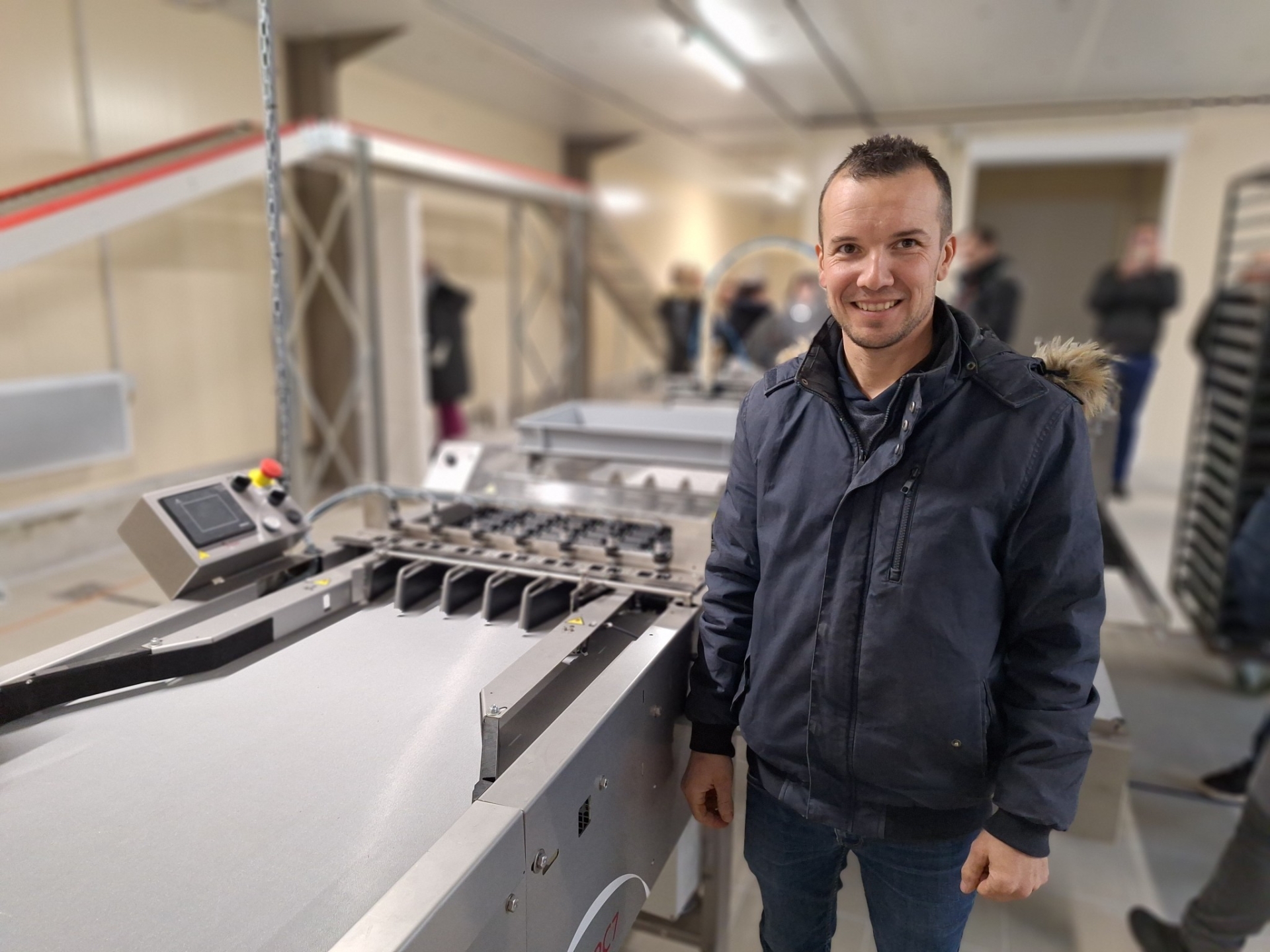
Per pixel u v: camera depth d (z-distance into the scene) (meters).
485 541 1.48
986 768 0.97
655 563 1.37
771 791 1.08
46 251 2.56
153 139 4.07
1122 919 1.85
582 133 7.99
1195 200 6.55
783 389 1.04
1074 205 8.31
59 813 0.87
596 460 1.92
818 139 7.46
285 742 1.00
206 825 0.86
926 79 5.88
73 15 3.65
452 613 1.35
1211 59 5.21
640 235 10.23
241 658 1.20
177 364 4.37
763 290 5.79
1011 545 0.91
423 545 1.48
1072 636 0.91
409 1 4.25
